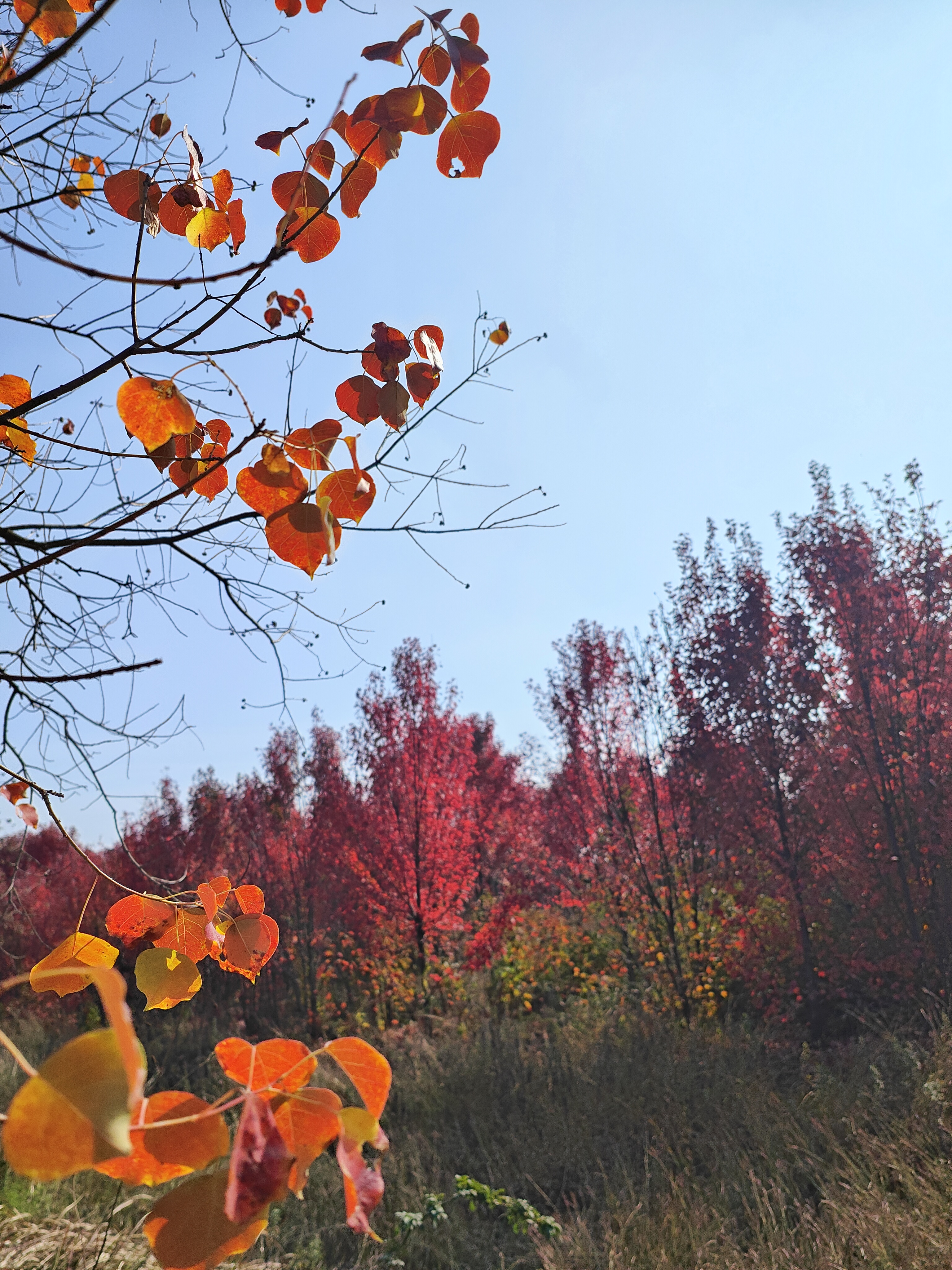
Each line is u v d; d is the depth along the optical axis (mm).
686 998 8617
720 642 8594
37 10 841
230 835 13047
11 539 1095
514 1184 5609
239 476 1161
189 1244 561
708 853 9414
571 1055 7695
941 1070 5262
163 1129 571
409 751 11352
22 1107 423
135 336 1143
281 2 1349
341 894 12117
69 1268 3324
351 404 1230
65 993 1017
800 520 8594
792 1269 3717
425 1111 6965
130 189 1209
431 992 10898
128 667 1152
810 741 8305
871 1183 4188
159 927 1242
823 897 8062
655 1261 4078
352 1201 589
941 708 7922
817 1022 7637
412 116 1133
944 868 7402
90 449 1221
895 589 8164
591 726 10133
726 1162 5062
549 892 12047
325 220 1214
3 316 1228
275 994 12164
